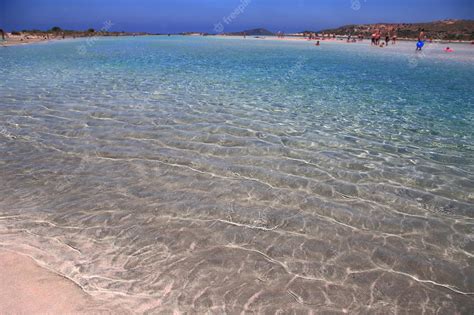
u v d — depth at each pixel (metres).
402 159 8.49
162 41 73.00
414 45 57.47
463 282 4.66
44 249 4.99
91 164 7.89
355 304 4.23
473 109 13.66
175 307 4.05
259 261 4.92
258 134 9.97
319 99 15.02
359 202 6.53
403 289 4.50
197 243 5.27
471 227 5.86
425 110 13.40
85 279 4.41
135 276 4.52
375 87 18.39
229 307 4.10
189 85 17.61
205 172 7.58
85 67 24.48
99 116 11.42
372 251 5.21
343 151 8.89
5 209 6.05
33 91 15.38
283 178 7.36
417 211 6.30
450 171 7.89
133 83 17.89
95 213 6.00
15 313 3.79
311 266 4.86
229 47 51.44
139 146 8.93
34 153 8.44
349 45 57.25
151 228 5.61
